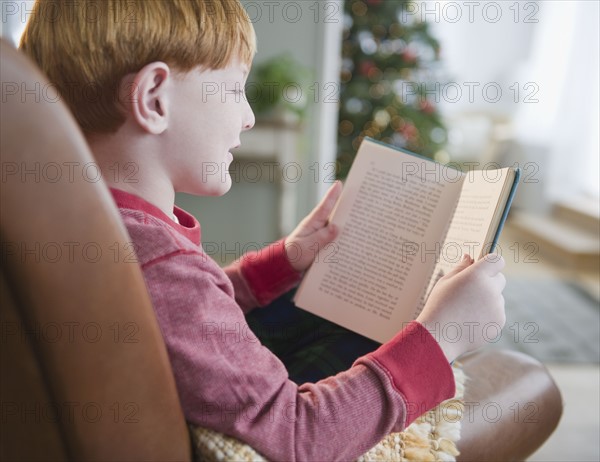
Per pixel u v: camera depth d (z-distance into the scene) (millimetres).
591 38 4086
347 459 521
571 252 3193
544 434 726
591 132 4125
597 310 2430
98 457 411
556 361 1889
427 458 576
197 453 496
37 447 410
